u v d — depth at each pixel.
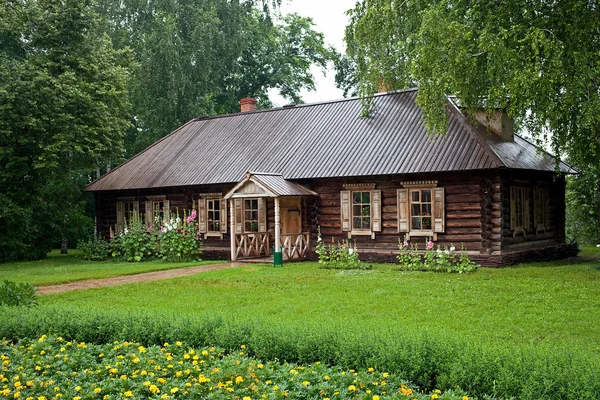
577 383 6.79
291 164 25.02
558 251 24.73
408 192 22.48
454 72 17.89
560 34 17.67
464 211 21.36
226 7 42.56
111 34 38.84
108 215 31.16
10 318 11.00
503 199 21.45
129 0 39.72
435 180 21.84
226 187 26.62
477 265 20.14
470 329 11.65
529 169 21.78
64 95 27.58
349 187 23.73
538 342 10.67
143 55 38.34
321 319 12.48
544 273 18.39
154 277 20.41
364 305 14.24
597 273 18.27
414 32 21.08
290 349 8.94
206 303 15.09
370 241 23.39
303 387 7.48
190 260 25.59
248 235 25.20
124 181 29.62
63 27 29.12
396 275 18.88
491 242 20.89
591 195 27.66
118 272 21.50
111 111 30.83
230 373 8.04
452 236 21.56
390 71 24.69
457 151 21.53
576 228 29.62
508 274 18.33
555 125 17.25
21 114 27.09
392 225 22.89
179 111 39.53
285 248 23.81
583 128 17.33
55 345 9.98
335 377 7.76
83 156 30.83
